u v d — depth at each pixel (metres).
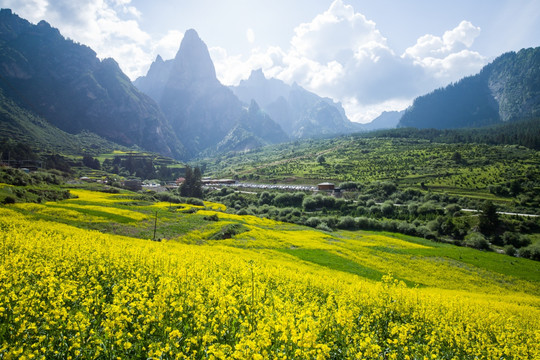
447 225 88.69
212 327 9.42
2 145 148.62
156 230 52.16
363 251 54.84
